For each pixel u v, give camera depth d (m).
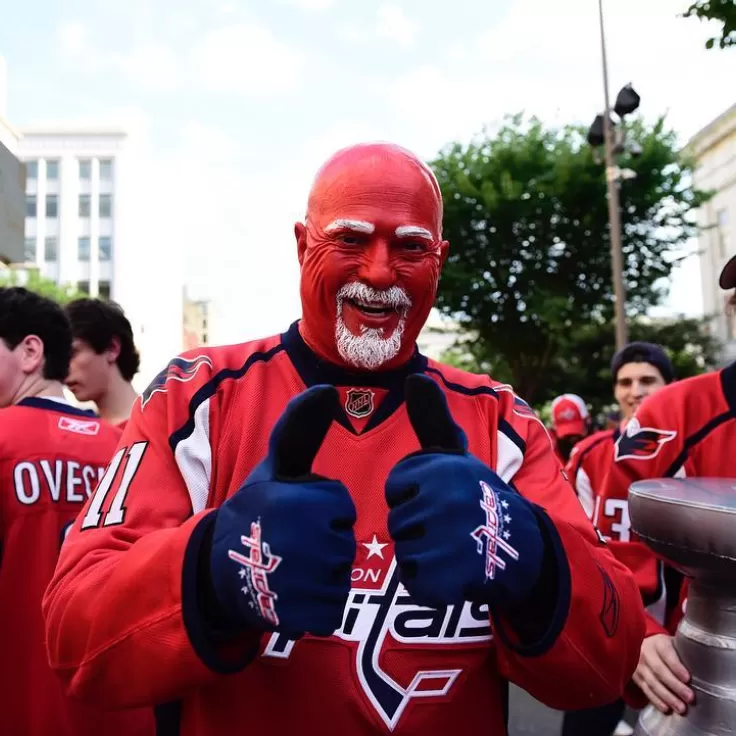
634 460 1.64
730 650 1.15
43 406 1.93
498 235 12.89
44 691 1.68
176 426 1.05
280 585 0.71
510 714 3.40
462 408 1.16
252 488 0.77
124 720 1.70
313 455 0.79
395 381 1.12
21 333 1.96
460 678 1.01
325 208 1.05
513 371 14.41
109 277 36.19
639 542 1.61
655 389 3.44
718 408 1.59
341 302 1.05
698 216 17.88
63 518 1.82
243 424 1.08
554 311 12.27
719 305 17.34
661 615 1.62
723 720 1.14
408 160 1.06
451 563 0.75
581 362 15.87
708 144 17.50
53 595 0.92
